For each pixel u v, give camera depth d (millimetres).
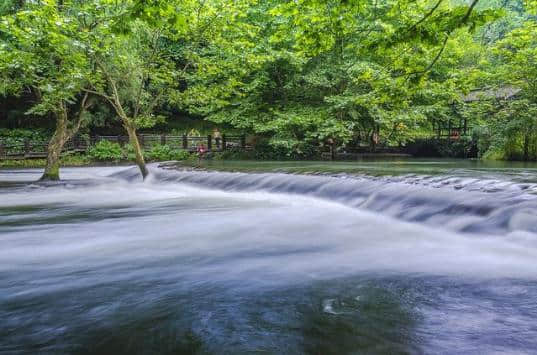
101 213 8055
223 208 8188
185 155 26016
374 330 2635
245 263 4312
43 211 8430
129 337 2646
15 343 2600
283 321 2826
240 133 31531
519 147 17625
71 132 14328
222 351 2438
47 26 9516
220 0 11016
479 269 3857
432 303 3053
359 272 3904
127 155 25172
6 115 28562
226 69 13297
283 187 9344
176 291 3494
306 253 4668
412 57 6328
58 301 3305
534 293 3211
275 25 20203
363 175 8570
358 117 22219
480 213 5102
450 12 5098
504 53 15516
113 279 3859
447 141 24484
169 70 12680
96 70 12328
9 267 4305
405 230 5523
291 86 21797
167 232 6035
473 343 2416
